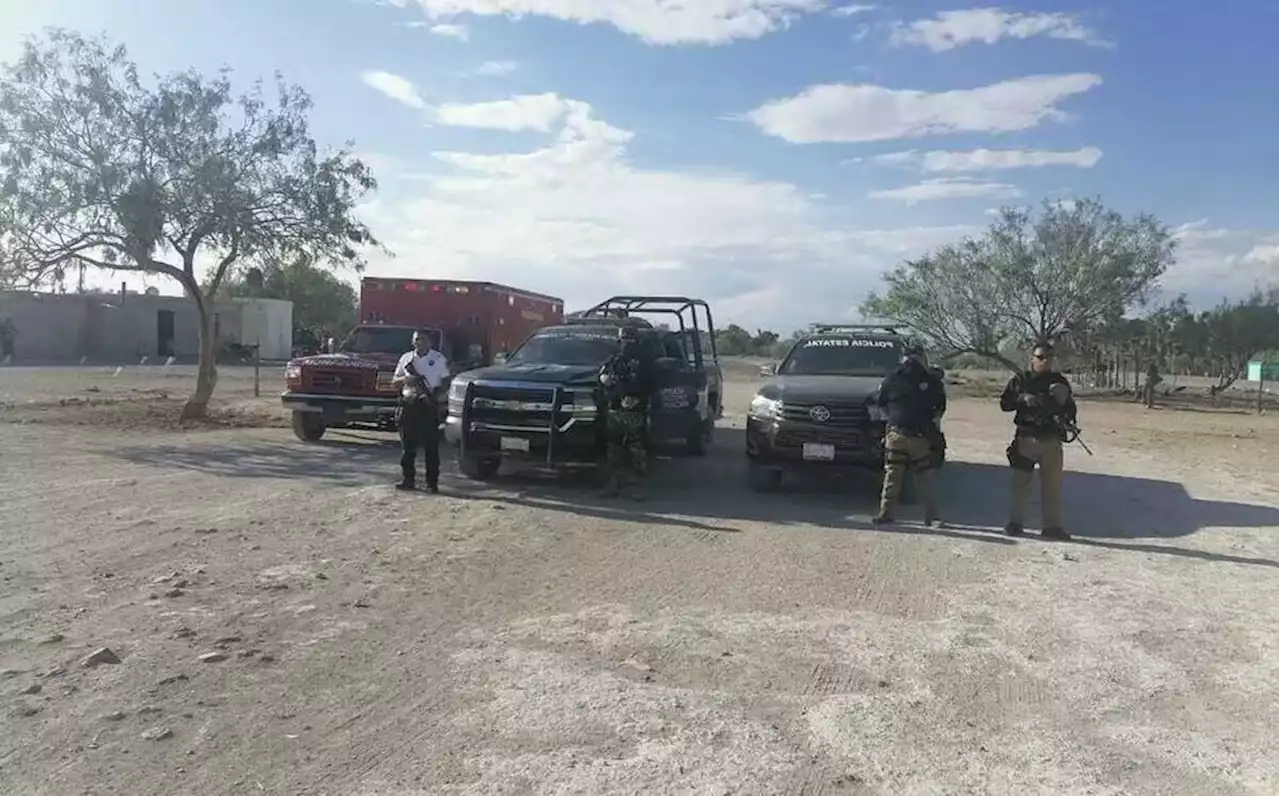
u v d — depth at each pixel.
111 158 17.61
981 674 6.20
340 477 13.05
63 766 4.58
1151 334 45.22
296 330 66.50
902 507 12.27
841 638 6.82
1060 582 8.55
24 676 5.60
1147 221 39.72
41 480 11.98
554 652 6.35
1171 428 26.11
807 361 14.26
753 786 4.61
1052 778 4.80
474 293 19.05
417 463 14.68
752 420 12.54
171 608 6.91
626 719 5.32
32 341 52.31
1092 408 34.84
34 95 17.48
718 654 6.41
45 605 6.88
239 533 9.34
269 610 6.97
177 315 56.69
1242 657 6.65
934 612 7.52
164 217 17.83
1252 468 17.27
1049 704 5.75
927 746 5.12
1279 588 8.48
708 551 9.40
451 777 4.61
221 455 14.94
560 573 8.38
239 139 18.62
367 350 17.94
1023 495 10.55
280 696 5.48
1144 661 6.52
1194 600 8.03
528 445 12.39
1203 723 5.54
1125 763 4.99
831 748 5.05
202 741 4.89
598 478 13.79
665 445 15.07
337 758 4.77
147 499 10.92
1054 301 39.53
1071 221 39.94
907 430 10.86
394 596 7.46
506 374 12.91
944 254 40.38
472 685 5.74
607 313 16.86
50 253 17.97
